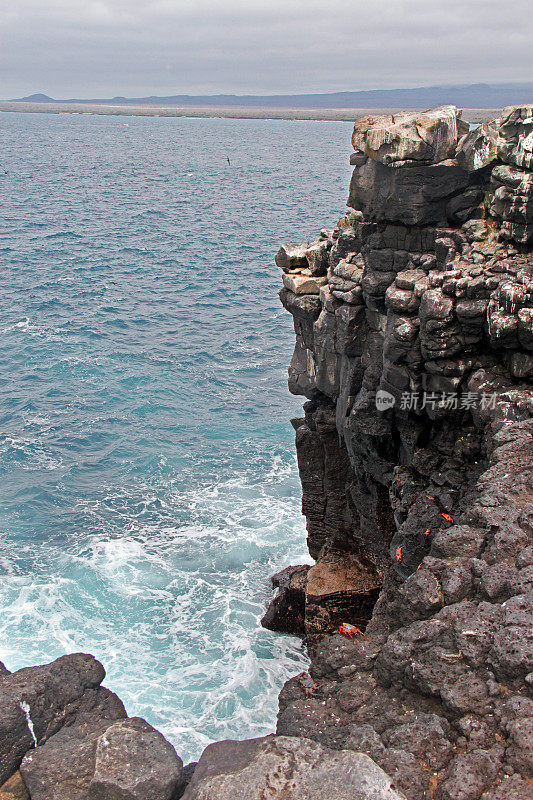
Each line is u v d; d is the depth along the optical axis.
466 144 21.00
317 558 32.62
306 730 10.50
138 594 31.11
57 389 53.09
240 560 33.78
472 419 21.33
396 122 21.67
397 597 12.77
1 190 164.75
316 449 30.80
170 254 101.38
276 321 70.75
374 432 23.89
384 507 26.94
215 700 25.19
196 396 52.59
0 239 106.88
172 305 75.69
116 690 25.47
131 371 56.72
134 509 38.12
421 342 20.66
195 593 31.33
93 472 41.88
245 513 37.72
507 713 9.55
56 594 30.92
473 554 12.49
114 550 34.31
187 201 158.38
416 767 9.14
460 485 21.34
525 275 19.17
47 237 110.56
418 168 21.47
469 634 10.59
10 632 28.50
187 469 42.22
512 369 20.08
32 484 40.38
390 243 23.03
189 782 9.18
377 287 23.14
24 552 34.16
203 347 62.72
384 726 10.23
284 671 26.81
